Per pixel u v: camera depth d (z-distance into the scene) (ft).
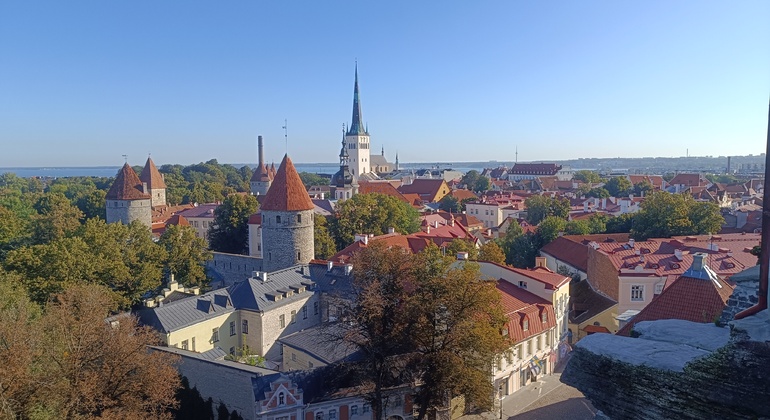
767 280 46.88
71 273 189.88
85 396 108.06
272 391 130.52
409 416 146.30
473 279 136.26
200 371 143.64
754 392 44.73
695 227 299.58
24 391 104.12
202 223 455.22
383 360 135.74
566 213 472.03
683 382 48.73
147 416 120.16
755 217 363.15
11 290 156.15
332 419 138.72
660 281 200.13
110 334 120.67
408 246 287.89
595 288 234.99
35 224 301.84
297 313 207.31
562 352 202.08
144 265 212.84
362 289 143.02
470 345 131.44
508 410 160.15
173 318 172.96
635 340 57.26
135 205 360.69
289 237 261.85
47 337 114.93
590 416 155.33
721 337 57.16
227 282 294.66
